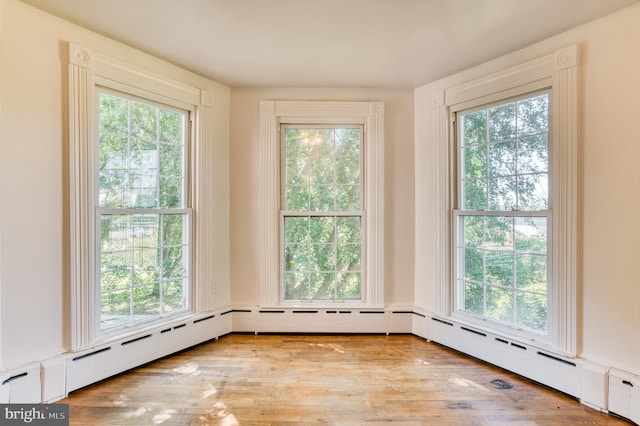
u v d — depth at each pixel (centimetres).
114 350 239
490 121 275
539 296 239
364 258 332
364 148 333
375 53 259
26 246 198
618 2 190
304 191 336
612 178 201
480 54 259
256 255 330
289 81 315
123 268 252
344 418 191
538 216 239
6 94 190
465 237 294
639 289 190
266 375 243
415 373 247
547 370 228
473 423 188
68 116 214
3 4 188
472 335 276
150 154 271
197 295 300
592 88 209
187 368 254
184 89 287
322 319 327
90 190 225
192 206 301
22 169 196
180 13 206
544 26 217
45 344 206
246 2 194
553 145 226
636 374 190
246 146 330
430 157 314
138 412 196
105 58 233
